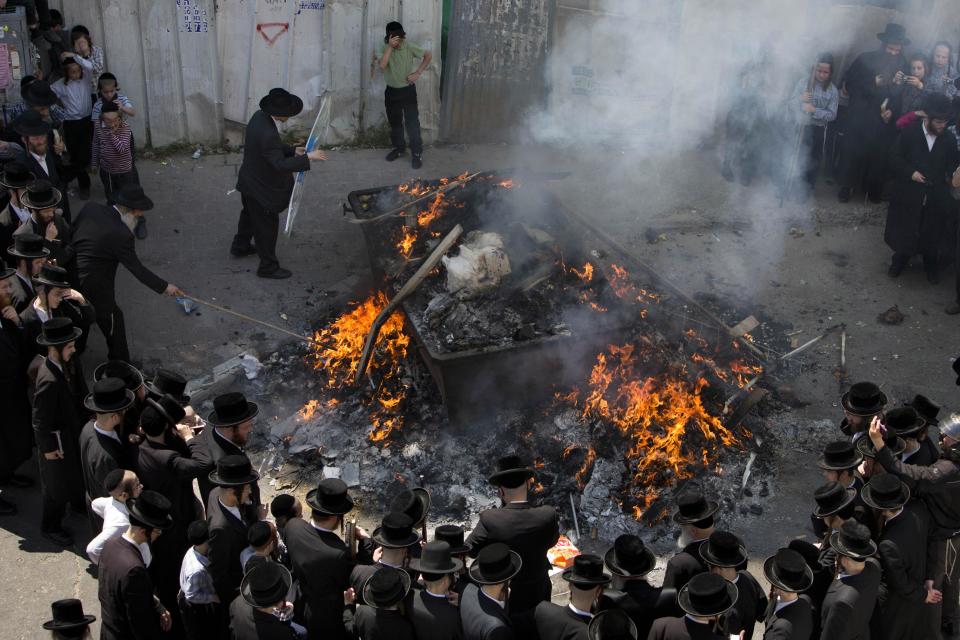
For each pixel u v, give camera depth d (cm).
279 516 567
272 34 1259
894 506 546
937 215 1000
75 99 1106
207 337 946
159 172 1244
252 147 978
